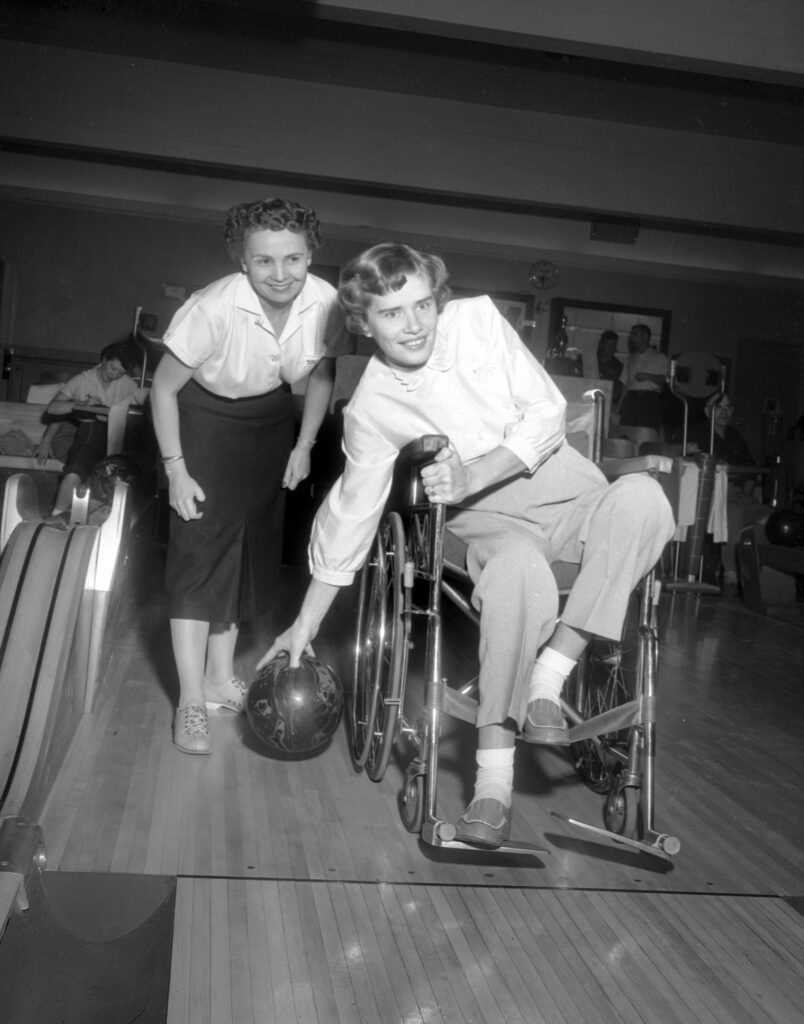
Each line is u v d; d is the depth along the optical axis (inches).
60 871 81.7
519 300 545.0
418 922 77.8
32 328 520.1
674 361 313.6
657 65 322.0
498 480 93.4
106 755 111.3
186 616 115.0
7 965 64.3
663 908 83.0
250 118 439.5
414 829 95.0
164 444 112.8
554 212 538.3
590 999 68.2
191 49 415.8
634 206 461.1
